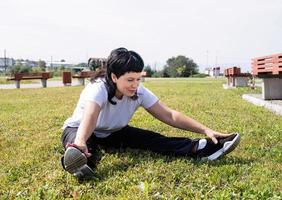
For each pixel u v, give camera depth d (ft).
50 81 101.24
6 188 10.00
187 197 9.11
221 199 8.82
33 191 9.66
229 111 24.36
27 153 13.41
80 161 10.22
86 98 11.73
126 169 11.27
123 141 13.24
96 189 9.76
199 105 27.78
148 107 12.94
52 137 15.98
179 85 65.82
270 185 9.74
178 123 12.85
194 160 12.02
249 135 16.06
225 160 11.97
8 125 19.40
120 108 12.39
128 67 11.41
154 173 10.68
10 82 93.25
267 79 31.35
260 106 28.09
